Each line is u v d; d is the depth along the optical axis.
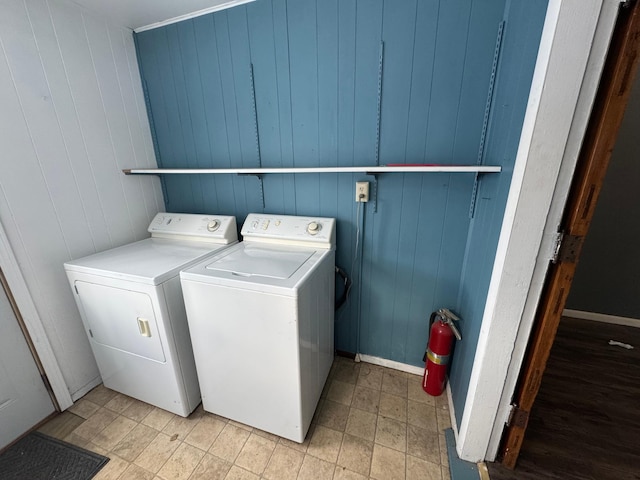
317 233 1.62
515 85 1.02
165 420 1.50
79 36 1.54
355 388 1.71
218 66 1.69
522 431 1.14
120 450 1.34
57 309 1.52
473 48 1.25
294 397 1.27
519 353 1.06
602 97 0.77
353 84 1.46
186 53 1.74
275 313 1.16
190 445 1.36
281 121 1.66
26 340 1.41
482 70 1.26
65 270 1.50
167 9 1.58
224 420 1.50
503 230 0.99
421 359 1.80
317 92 1.54
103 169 1.72
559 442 1.34
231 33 1.60
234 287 1.19
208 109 1.80
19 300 1.36
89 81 1.61
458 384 1.44
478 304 1.22
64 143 1.51
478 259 1.28
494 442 1.20
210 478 1.22
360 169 1.36
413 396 1.65
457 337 1.47
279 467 1.26
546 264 0.94
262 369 1.28
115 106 1.76
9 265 1.32
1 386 1.33
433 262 1.61
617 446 1.33
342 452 1.32
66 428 1.45
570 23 0.73
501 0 1.17
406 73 1.37
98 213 1.70
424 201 1.53
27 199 1.37
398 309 1.76
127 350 1.48
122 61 1.78
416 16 1.28
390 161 1.52
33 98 1.37
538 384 1.06
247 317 1.21
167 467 1.26
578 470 1.21
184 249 1.69
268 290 1.14
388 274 1.72
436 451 1.32
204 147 1.90
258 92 1.66
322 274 1.46
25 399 1.41
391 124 1.46
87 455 1.31
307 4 1.42
